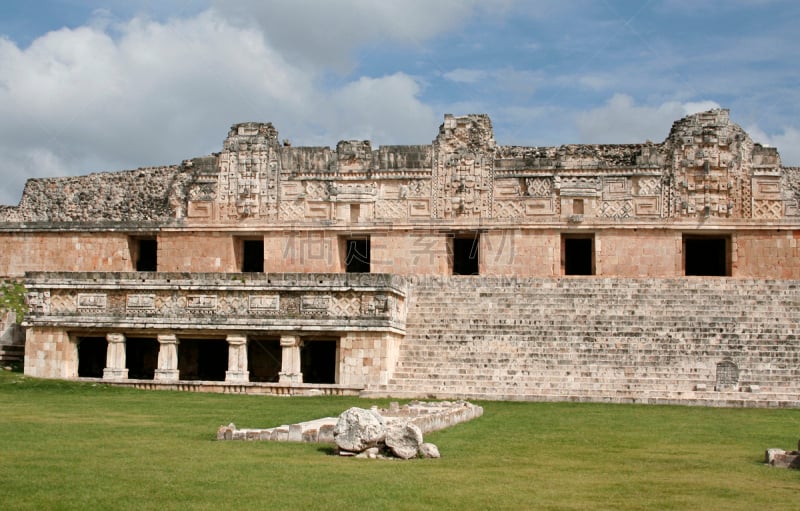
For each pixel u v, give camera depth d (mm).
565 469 13867
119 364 31531
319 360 35094
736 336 30703
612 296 34219
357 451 14570
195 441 16328
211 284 30812
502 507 10805
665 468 14125
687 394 27016
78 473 12484
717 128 42062
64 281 31734
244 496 11070
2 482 11758
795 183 43000
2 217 48625
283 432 16531
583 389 27984
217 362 35750
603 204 42562
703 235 41562
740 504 11250
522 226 40906
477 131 43469
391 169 43938
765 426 20922
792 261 40219
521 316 32938
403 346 31656
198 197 45281
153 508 10375
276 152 44812
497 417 22281
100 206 47812
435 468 13523
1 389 28359
